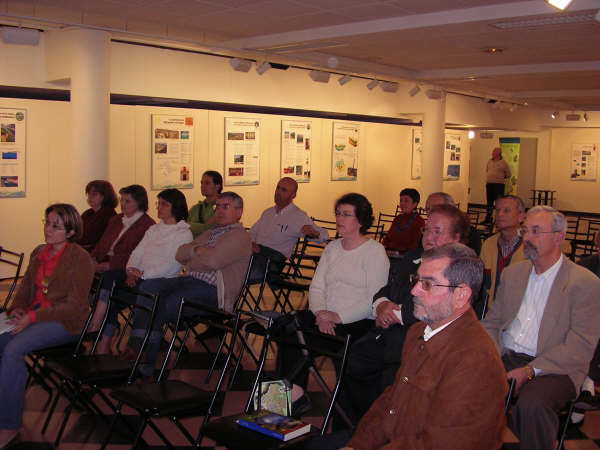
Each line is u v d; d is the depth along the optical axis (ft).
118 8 20.04
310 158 36.50
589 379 11.43
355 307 12.03
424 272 6.78
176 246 16.02
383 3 18.92
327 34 22.88
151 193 28.78
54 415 12.57
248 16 21.06
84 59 22.84
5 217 25.36
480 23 19.86
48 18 21.48
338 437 8.20
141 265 16.16
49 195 26.58
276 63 30.66
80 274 12.67
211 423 8.79
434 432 6.32
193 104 29.94
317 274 12.97
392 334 10.58
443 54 27.20
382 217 42.91
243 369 15.70
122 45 26.27
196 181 30.48
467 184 53.06
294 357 12.04
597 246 12.53
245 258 15.51
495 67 30.76
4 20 21.62
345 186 39.32
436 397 6.49
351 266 12.30
